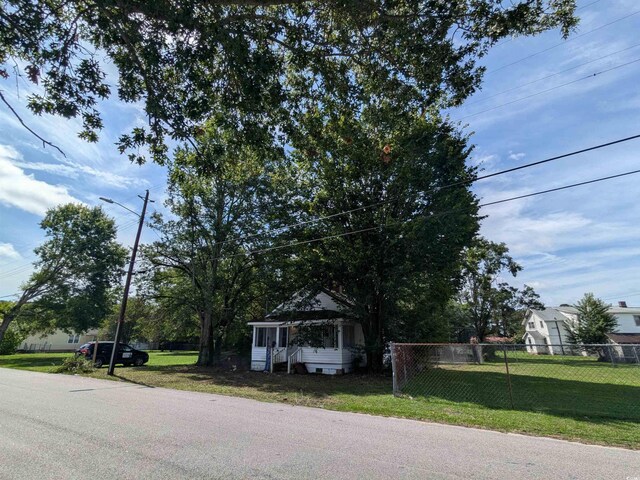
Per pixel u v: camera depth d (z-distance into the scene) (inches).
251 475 165.3
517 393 456.8
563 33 300.7
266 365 807.7
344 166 690.2
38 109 247.9
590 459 199.6
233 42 255.0
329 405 373.7
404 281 625.6
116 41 265.1
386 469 177.3
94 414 300.4
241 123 313.6
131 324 1962.4
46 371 766.5
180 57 242.5
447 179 645.9
